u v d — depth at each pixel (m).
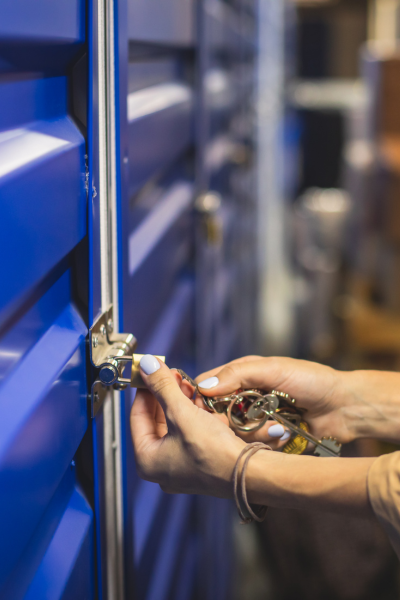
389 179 2.92
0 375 0.47
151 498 1.15
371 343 3.41
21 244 0.47
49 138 0.55
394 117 3.18
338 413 0.93
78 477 0.72
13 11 0.44
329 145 6.01
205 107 1.54
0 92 0.47
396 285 3.28
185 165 1.48
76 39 0.58
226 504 2.27
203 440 0.67
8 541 0.46
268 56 4.23
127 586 0.93
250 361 0.87
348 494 0.64
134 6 0.85
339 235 4.23
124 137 0.78
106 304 0.74
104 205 0.71
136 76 0.96
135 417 0.76
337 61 6.45
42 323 0.57
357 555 1.78
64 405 0.58
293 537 1.81
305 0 5.47
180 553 1.48
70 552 0.63
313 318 3.93
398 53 3.43
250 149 3.17
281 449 0.87
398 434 0.94
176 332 1.32
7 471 0.45
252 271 3.52
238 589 2.34
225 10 2.05
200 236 1.58
